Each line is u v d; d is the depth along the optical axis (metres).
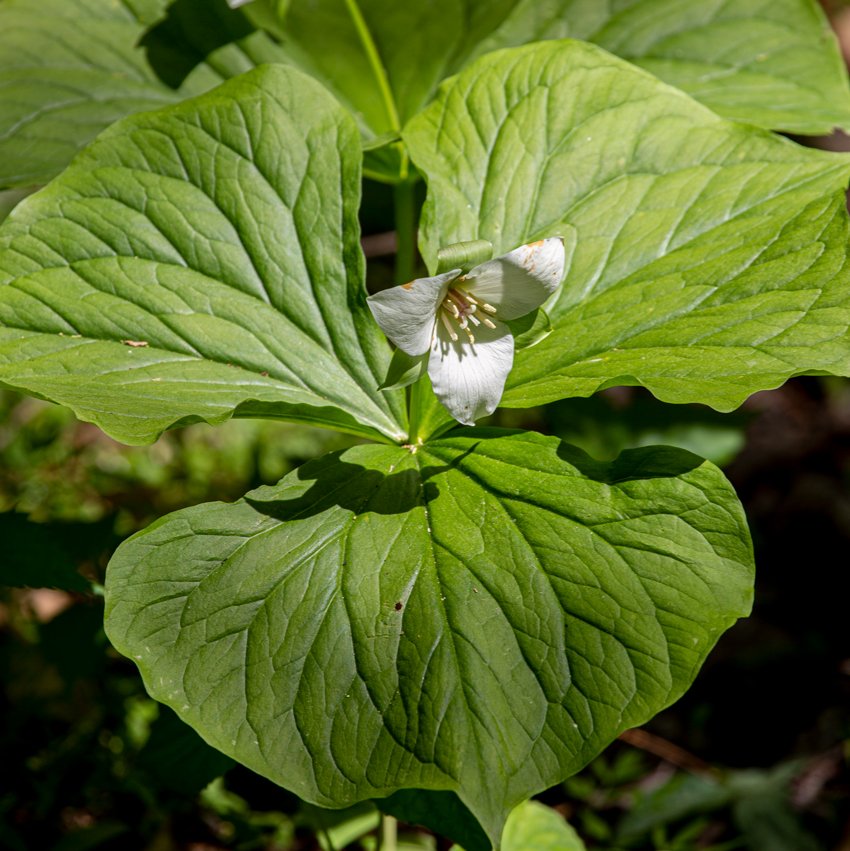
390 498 0.47
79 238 0.50
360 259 0.50
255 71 0.52
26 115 0.58
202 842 0.60
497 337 0.46
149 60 0.60
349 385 0.50
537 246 0.45
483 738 0.43
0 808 0.57
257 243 0.51
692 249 0.50
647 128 0.52
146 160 0.51
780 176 0.50
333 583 0.45
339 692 0.44
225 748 0.43
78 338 0.49
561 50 0.53
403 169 0.58
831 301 0.47
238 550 0.46
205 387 0.49
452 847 0.56
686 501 0.45
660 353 0.48
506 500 0.46
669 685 0.43
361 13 0.60
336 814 0.56
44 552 0.53
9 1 0.60
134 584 0.45
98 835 0.56
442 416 0.49
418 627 0.45
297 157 0.51
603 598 0.44
